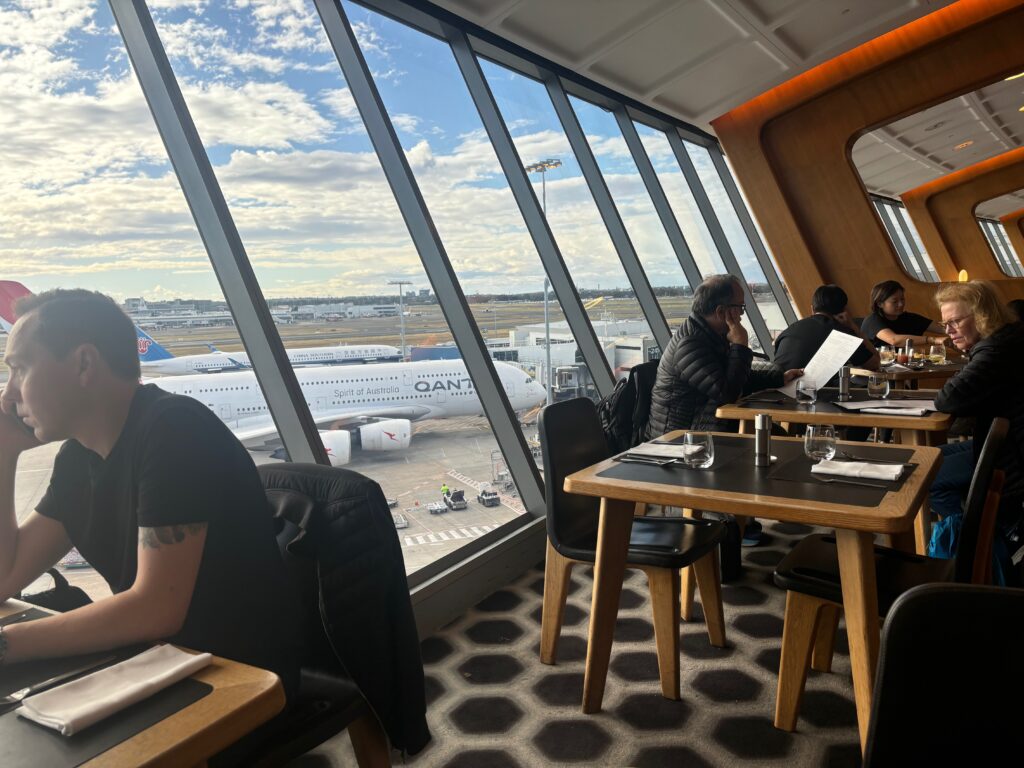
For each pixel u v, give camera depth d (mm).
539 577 3396
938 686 896
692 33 4949
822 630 2342
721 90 6188
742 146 7234
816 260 7375
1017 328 2742
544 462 2447
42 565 1368
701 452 2084
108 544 1305
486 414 3477
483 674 2459
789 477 1925
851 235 7223
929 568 1970
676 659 2217
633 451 2316
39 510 1384
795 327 4332
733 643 2586
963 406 2727
